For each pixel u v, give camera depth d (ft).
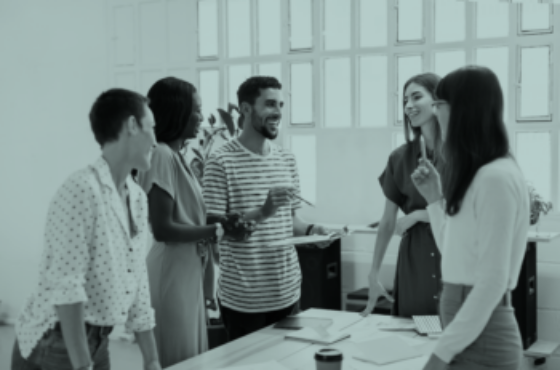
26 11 20.11
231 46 18.03
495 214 4.99
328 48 16.76
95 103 6.12
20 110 20.42
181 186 8.14
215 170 9.17
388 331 8.23
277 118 9.33
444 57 15.53
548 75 14.56
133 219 6.45
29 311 5.97
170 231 7.79
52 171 20.12
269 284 9.16
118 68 19.06
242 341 8.00
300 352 7.48
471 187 5.21
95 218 5.74
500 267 4.96
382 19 16.20
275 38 17.51
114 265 5.92
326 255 15.08
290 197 8.76
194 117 8.25
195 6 18.06
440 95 5.50
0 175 20.88
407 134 9.15
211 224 8.49
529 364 13.93
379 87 16.35
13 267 20.81
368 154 16.22
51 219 5.68
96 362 6.28
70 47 19.63
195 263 8.23
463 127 5.26
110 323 5.98
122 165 6.17
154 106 8.07
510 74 14.74
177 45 18.42
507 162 5.20
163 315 7.98
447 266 5.48
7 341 18.58
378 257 9.31
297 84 17.17
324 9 16.71
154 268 8.05
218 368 6.95
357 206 16.40
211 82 18.24
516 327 5.33
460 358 5.30
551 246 14.25
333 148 16.61
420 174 6.60
